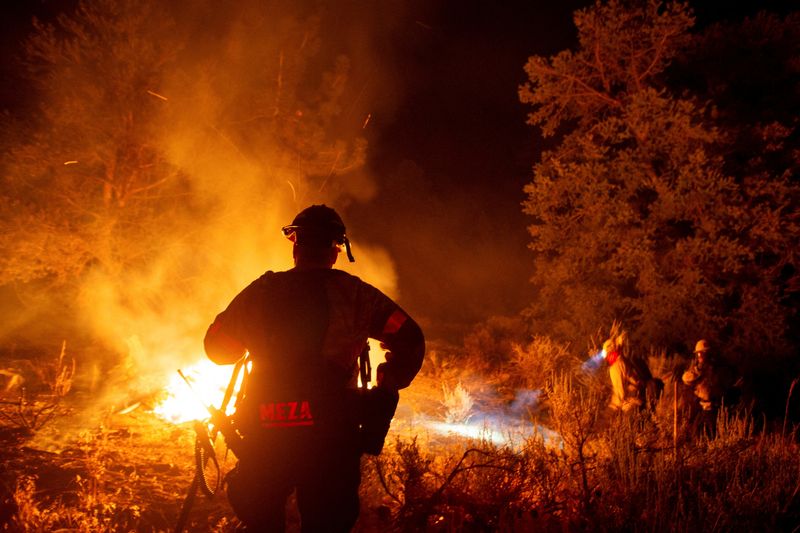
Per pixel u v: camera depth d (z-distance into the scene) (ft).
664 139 40.57
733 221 40.04
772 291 40.16
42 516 13.24
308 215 10.26
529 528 13.26
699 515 13.87
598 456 17.51
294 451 9.14
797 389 36.11
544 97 44.32
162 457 18.65
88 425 21.07
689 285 39.29
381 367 9.85
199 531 13.92
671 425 20.49
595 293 41.73
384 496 15.24
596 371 35.09
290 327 9.53
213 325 9.97
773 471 15.97
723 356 38.99
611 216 41.19
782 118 43.98
